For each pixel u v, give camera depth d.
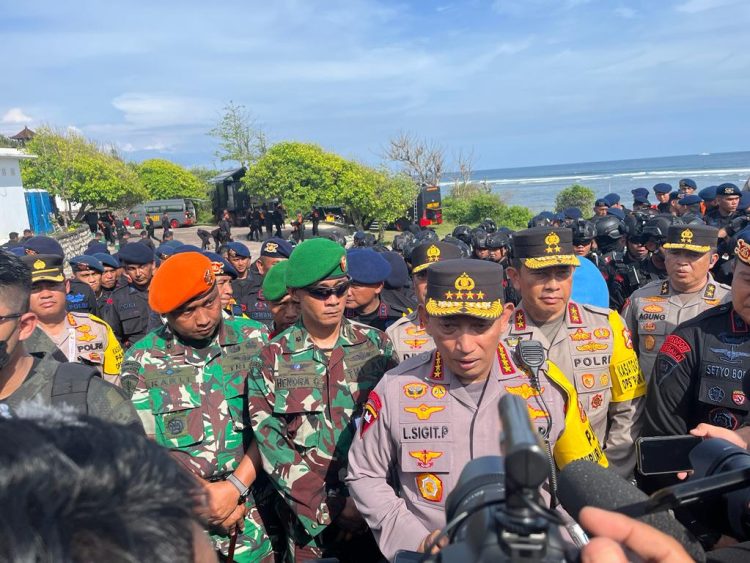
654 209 13.56
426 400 2.14
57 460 0.65
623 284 6.67
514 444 0.65
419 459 2.07
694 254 4.11
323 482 2.66
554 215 11.02
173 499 0.69
